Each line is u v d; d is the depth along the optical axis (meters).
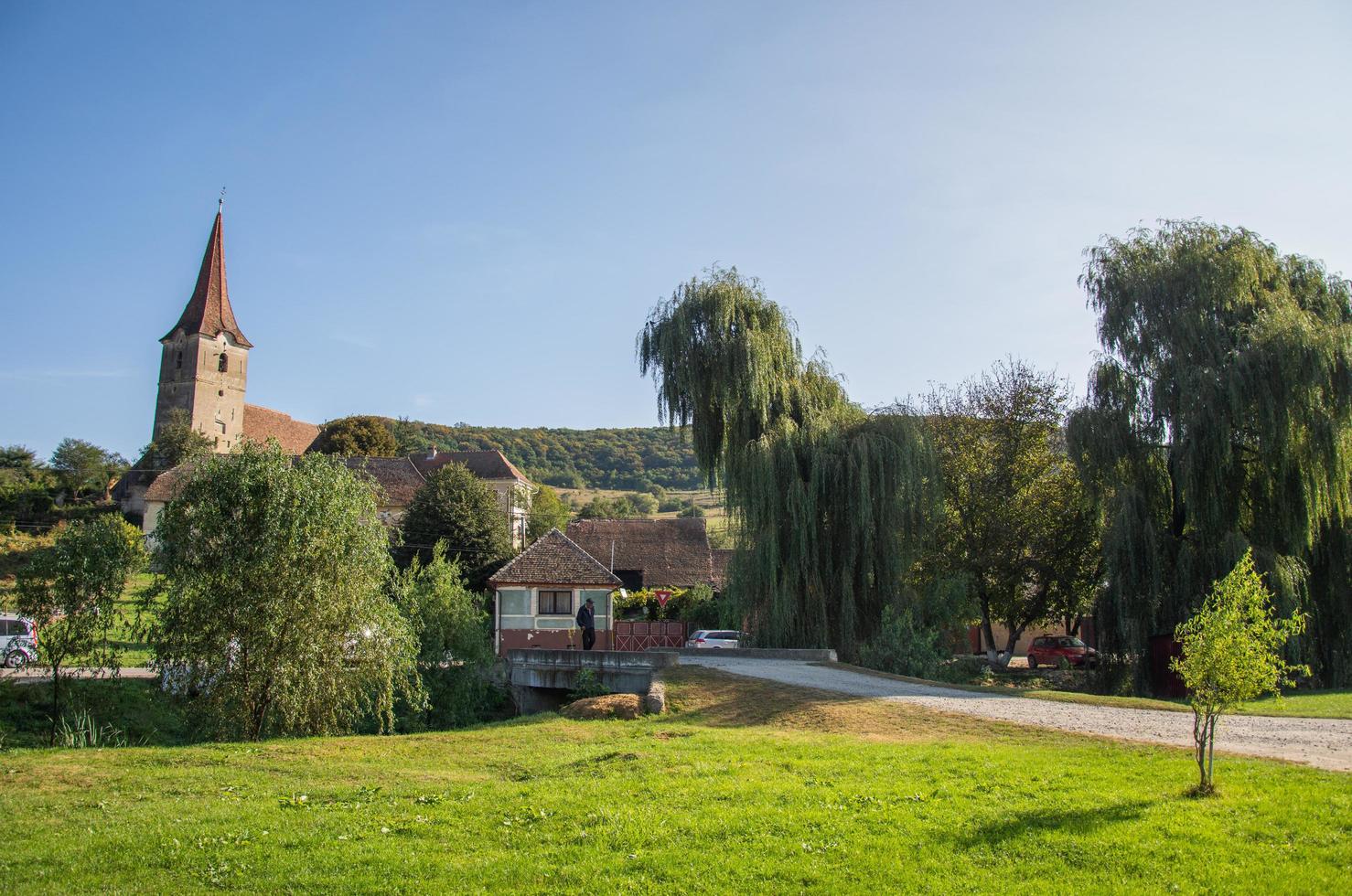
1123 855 9.41
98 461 90.19
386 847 10.28
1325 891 8.47
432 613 31.20
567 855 9.85
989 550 42.22
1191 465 31.78
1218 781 12.41
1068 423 35.22
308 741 17.52
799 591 33.97
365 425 102.50
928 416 43.97
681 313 37.78
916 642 30.88
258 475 21.38
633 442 193.38
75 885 9.34
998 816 10.72
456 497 63.09
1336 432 30.05
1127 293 34.50
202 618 20.70
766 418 36.34
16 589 23.39
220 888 9.26
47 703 25.56
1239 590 11.83
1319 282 34.47
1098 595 33.66
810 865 9.34
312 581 21.11
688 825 10.67
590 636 36.38
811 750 15.33
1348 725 18.42
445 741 17.56
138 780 13.95
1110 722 18.69
